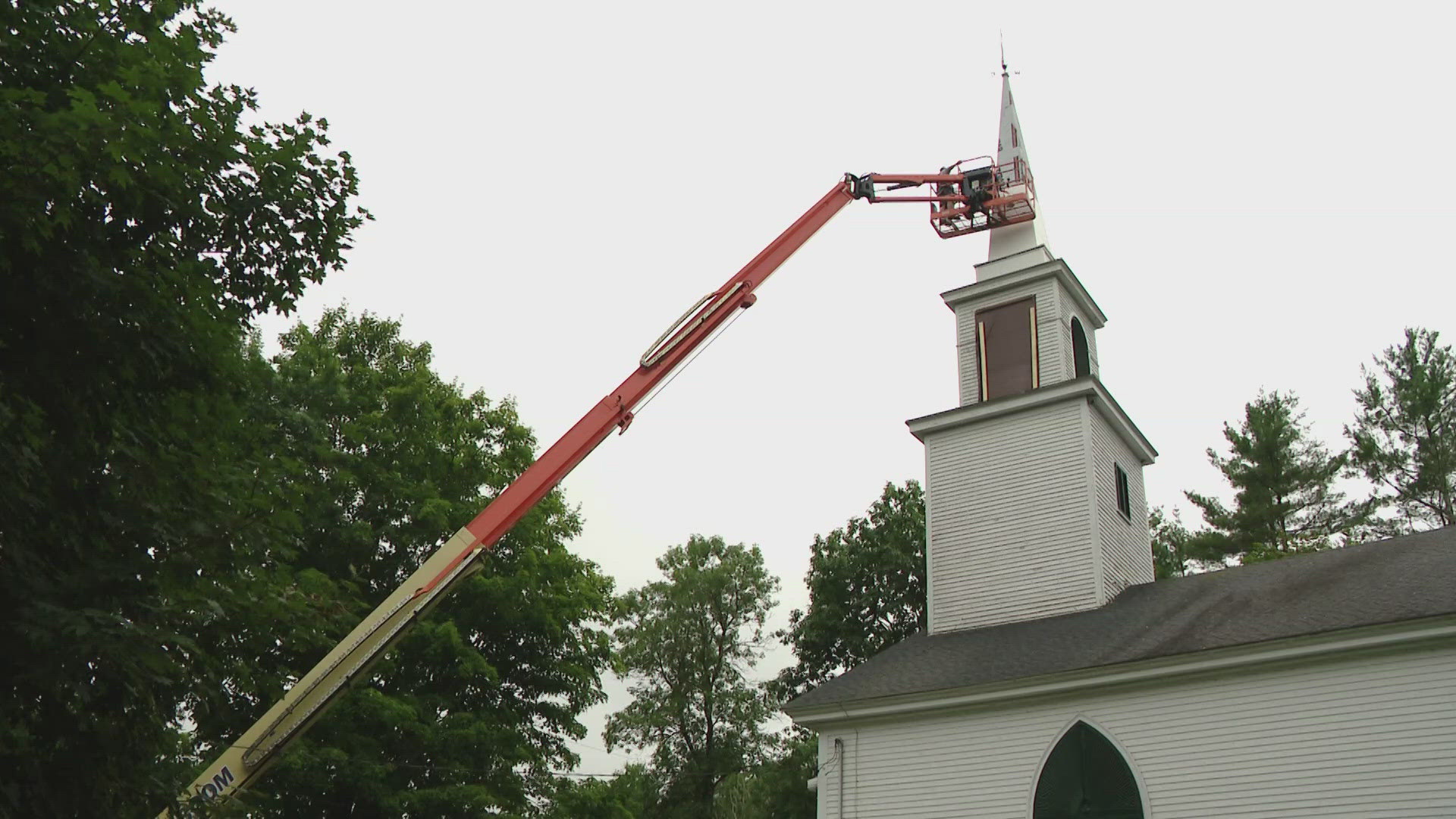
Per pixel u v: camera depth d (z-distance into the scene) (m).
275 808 24.50
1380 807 17.61
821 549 49.75
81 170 9.74
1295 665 19.02
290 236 11.98
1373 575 21.02
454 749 26.28
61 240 9.91
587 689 29.86
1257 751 18.94
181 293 11.33
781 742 53.50
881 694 22.88
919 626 46.84
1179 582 25.06
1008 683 21.44
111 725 10.30
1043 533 26.30
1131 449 29.06
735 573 56.81
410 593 18.00
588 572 31.88
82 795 10.20
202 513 11.52
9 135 9.09
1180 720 19.84
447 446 30.52
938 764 22.11
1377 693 18.19
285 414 25.17
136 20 11.10
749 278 23.22
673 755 54.06
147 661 9.82
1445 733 17.42
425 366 31.95
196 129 11.11
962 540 27.47
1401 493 50.88
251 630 13.17
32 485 9.99
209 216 11.36
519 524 29.58
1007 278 29.92
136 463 10.98
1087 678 20.69
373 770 24.50
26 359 10.13
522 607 28.77
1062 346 28.80
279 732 16.64
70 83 10.61
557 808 28.38
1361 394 53.22
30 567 9.88
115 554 10.69
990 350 29.78
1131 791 19.89
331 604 15.18
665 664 55.72
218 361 11.68
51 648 9.36
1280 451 53.47
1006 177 31.11
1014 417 27.81
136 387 11.10
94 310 10.30
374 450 29.62
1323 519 51.84
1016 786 21.06
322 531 27.39
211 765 16.27
